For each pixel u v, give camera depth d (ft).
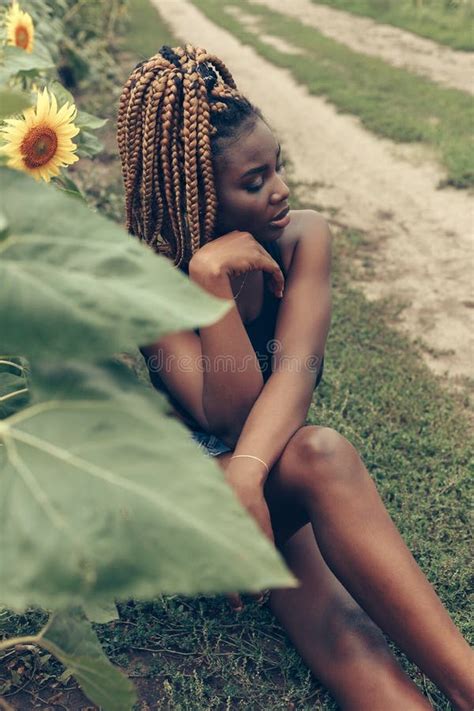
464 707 6.63
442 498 9.61
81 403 3.80
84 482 3.60
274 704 7.27
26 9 16.81
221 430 7.29
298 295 7.48
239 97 6.77
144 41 39.60
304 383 7.22
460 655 6.57
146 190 7.04
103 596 3.43
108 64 29.58
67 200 3.80
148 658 7.67
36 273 3.63
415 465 10.30
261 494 6.70
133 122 6.90
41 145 7.17
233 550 3.39
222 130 6.67
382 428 10.96
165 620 7.97
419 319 14.70
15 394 5.22
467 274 16.58
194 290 3.63
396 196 20.83
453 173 21.84
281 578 3.32
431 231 18.76
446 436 10.85
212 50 41.34
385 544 6.66
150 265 3.69
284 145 25.23
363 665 7.00
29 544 3.53
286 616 7.55
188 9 56.65
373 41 40.86
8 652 7.46
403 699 6.82
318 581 7.55
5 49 9.30
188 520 3.46
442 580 8.44
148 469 3.61
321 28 45.78
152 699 7.27
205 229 7.00
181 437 3.71
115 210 17.34
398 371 12.42
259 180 6.84
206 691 7.30
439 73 33.40
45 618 7.68
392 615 6.68
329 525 6.77
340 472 6.75
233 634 7.89
